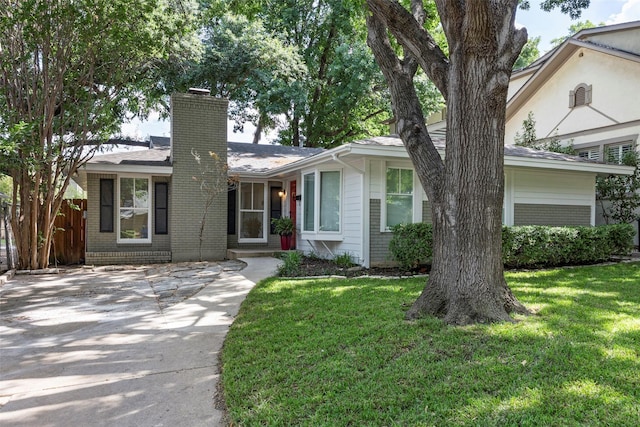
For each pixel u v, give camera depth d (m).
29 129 7.59
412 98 5.04
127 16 8.84
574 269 7.96
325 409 2.55
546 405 2.44
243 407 2.68
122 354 3.86
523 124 15.00
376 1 4.48
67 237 10.65
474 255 4.19
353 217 9.05
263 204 12.91
